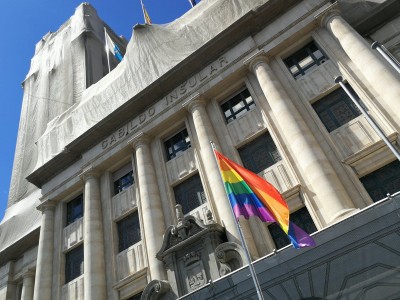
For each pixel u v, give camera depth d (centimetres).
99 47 3519
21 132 3228
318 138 1266
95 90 2261
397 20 1459
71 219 1917
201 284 1165
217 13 1839
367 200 1077
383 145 1116
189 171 1550
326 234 888
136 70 2006
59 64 3444
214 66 1683
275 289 892
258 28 1645
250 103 1573
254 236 1215
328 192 1095
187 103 1652
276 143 1341
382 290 762
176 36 1941
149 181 1588
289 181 1252
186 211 1469
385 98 1137
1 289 2186
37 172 2073
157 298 1232
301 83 1424
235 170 1072
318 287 841
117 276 1505
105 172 1870
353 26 1509
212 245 1208
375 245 815
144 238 1502
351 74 1294
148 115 1795
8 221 2567
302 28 1494
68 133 2181
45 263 1766
